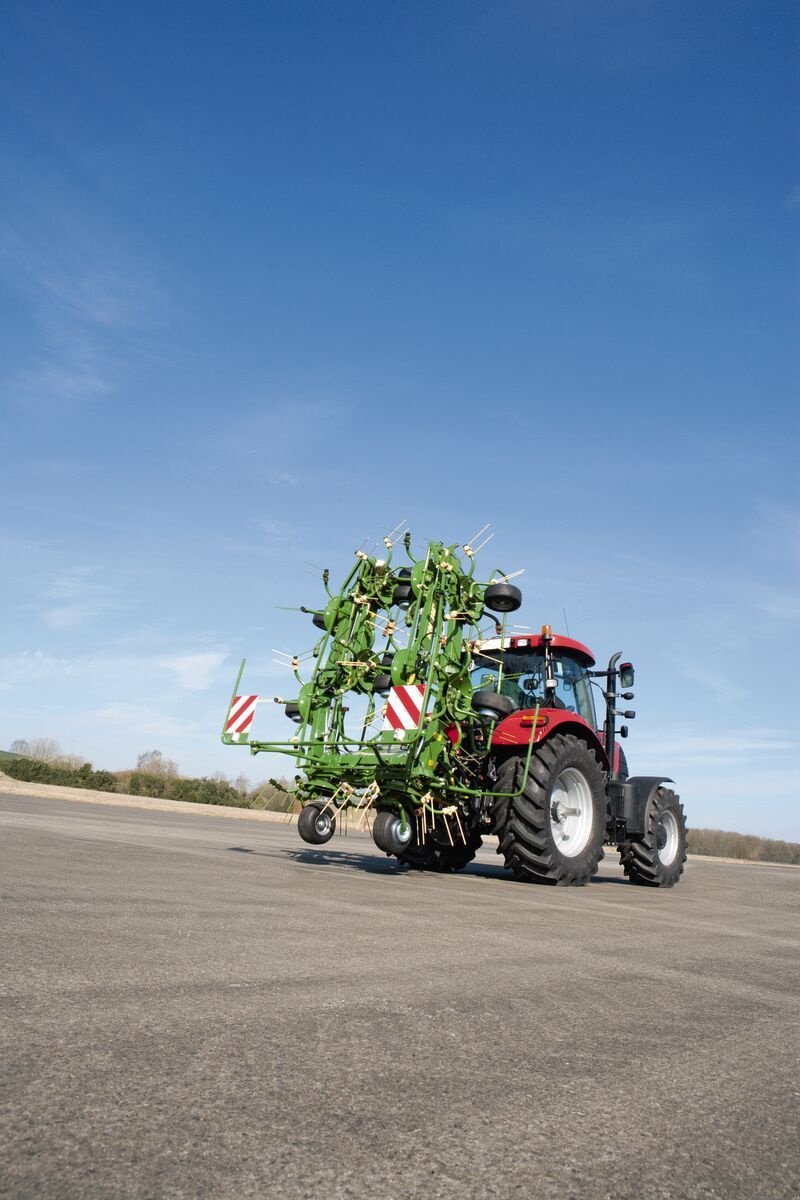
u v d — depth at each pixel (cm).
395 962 305
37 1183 128
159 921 348
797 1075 213
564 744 711
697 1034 245
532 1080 191
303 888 505
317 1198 130
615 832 808
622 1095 187
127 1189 128
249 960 286
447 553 727
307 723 701
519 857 688
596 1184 143
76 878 464
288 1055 193
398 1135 155
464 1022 234
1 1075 167
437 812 667
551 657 810
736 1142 167
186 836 948
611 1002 275
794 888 944
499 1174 144
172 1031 203
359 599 723
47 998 222
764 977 346
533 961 334
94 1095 161
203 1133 149
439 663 687
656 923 495
